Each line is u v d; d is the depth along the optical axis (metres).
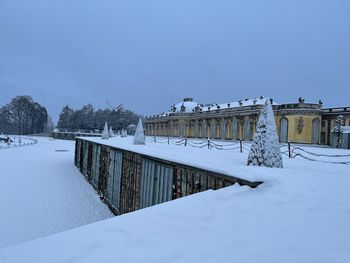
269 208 7.13
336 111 44.16
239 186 8.73
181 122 75.06
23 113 147.62
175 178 12.82
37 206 21.14
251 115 52.31
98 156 27.95
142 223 6.82
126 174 19.20
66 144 90.31
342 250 5.21
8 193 24.47
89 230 6.58
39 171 37.25
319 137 45.53
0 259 5.57
